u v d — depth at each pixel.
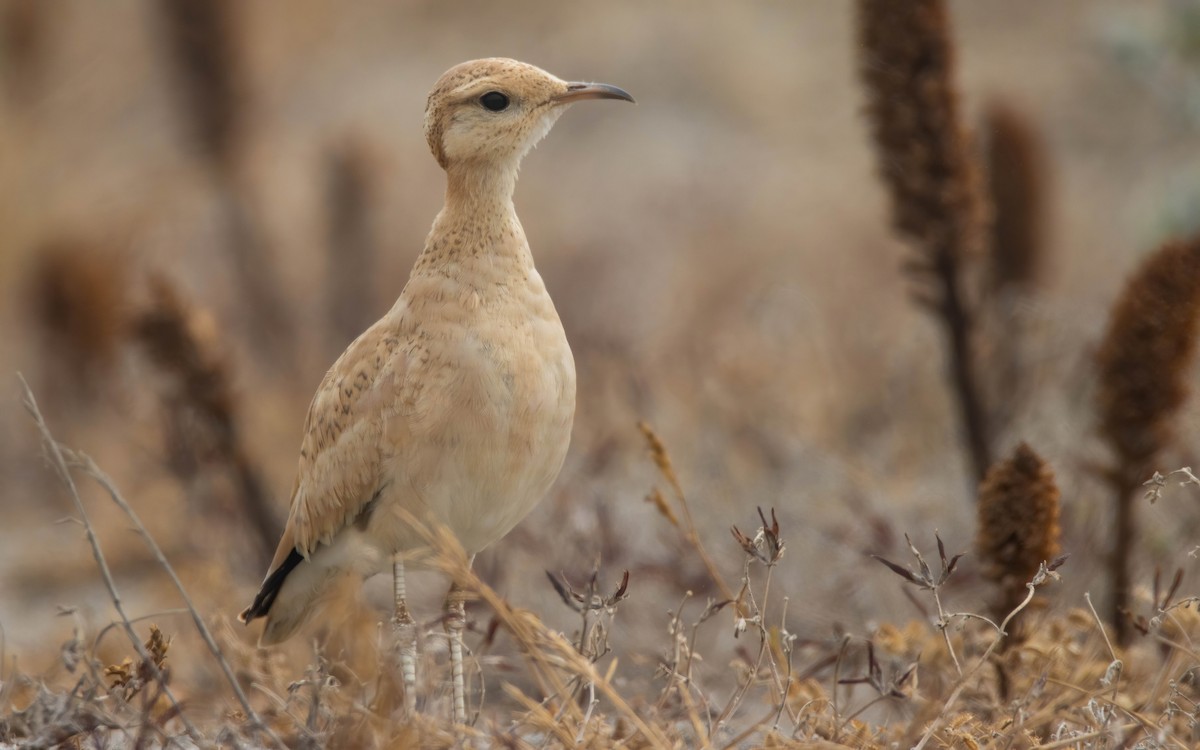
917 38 18.50
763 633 13.10
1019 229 23.39
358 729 12.02
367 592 20.31
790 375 27.31
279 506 23.94
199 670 17.47
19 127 39.31
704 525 21.56
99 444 28.08
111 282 29.52
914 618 18.09
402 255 37.25
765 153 45.94
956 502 21.05
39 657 19.03
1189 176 29.45
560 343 13.89
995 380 22.39
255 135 34.41
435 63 51.97
